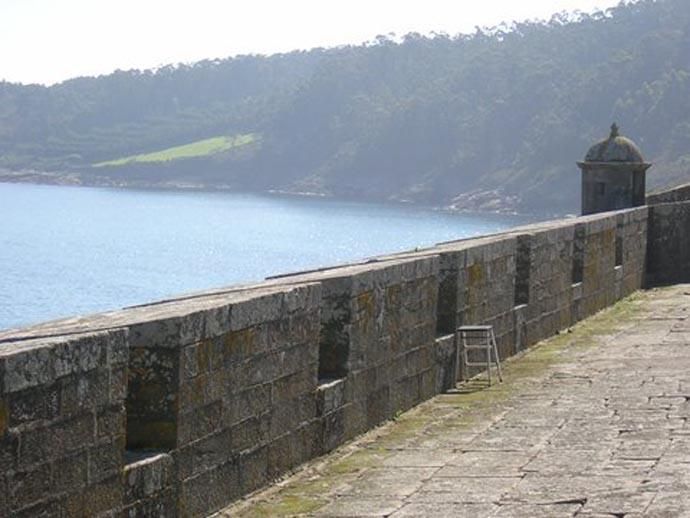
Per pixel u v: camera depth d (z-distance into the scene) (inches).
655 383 505.0
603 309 759.7
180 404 311.1
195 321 316.5
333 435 398.0
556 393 492.7
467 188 7081.7
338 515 330.6
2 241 4554.6
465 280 524.7
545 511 323.9
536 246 624.1
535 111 7037.4
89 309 2491.4
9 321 2255.2
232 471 335.9
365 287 421.4
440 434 424.2
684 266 895.7
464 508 332.8
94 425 274.8
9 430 249.8
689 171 5546.3
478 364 528.4
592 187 975.6
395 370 449.7
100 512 277.7
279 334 359.9
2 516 247.9
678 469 356.2
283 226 5684.1
